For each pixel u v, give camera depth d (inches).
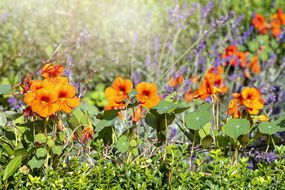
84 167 65.4
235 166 66.4
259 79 124.3
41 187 63.3
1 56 129.3
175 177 64.9
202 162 68.6
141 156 71.7
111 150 69.1
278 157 66.2
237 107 70.6
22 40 136.1
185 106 70.9
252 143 75.3
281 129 68.2
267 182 64.0
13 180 65.3
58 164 66.9
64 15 135.5
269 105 97.9
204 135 71.2
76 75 129.4
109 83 137.7
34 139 66.5
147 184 64.6
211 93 71.6
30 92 64.3
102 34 144.7
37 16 144.7
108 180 64.6
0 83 108.6
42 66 74.2
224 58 121.9
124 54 142.3
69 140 67.7
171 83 100.7
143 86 67.5
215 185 64.0
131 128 69.8
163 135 72.1
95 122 79.7
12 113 72.4
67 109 65.0
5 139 68.6
